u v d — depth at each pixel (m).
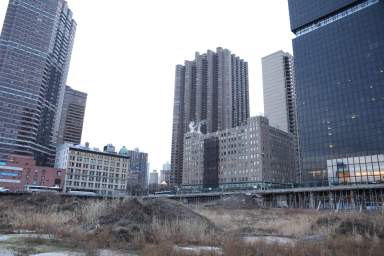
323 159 150.88
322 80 161.12
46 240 19.50
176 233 22.27
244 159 188.00
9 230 24.08
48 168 173.62
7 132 199.12
